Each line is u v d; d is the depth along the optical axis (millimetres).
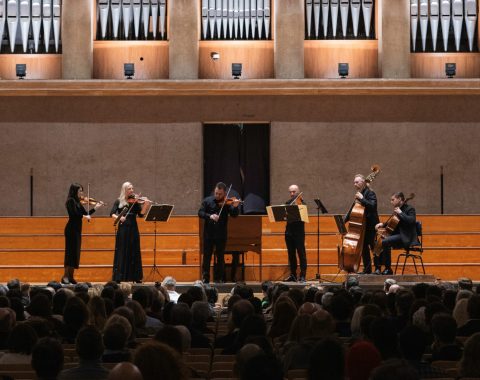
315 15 19297
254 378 3803
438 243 17078
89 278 16562
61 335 7352
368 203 14594
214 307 11477
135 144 19062
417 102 19062
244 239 15344
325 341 4266
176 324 7324
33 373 5418
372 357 4664
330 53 19328
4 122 19016
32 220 17219
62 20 19062
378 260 14922
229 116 19094
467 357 5023
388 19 18969
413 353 5418
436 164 19062
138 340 7113
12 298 8586
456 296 8938
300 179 19109
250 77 19359
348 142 19094
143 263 16688
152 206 14148
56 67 19297
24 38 19156
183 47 18969
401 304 8594
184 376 4062
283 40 18984
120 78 19297
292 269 15172
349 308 7859
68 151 19016
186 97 19094
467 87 18891
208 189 20109
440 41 19391
